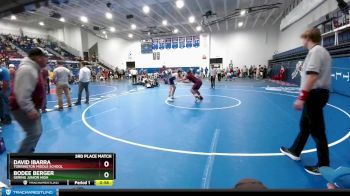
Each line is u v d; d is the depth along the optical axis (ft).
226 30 89.61
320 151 9.25
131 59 106.11
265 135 15.10
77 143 13.98
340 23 34.96
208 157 11.62
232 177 9.53
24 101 8.11
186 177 9.59
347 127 16.28
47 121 19.66
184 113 22.50
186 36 95.66
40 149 13.01
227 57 91.25
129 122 19.16
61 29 96.17
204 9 56.80
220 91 40.83
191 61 96.02
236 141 14.01
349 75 30.04
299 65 48.91
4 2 33.55
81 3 48.39
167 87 51.83
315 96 8.86
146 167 10.57
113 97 35.01
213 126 17.51
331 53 36.60
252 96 33.71
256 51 86.89
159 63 101.45
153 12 58.03
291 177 9.40
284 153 11.78
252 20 72.95
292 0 51.42
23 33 89.92
